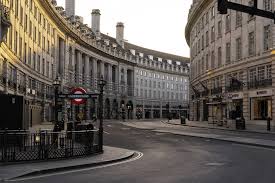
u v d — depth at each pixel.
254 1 10.01
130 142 24.92
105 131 38.09
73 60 78.38
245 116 44.78
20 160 14.16
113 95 101.25
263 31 41.72
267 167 13.25
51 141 15.12
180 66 133.50
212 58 57.94
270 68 40.78
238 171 12.36
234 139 25.39
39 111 55.62
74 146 15.89
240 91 46.34
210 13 58.78
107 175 11.84
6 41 37.81
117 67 103.81
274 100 39.50
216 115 55.00
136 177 11.36
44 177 11.61
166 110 125.62
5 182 10.72
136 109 112.44
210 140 26.14
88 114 86.19
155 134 33.06
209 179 10.86
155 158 16.31
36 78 54.09
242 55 46.25
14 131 14.69
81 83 84.25
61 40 72.44
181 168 13.18
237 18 48.06
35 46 53.50
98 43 93.50
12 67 42.09
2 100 18.75
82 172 12.58
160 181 10.61
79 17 88.75
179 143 23.80
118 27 112.88
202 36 64.12
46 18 60.31
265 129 38.06
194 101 71.25
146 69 117.88
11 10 39.84
